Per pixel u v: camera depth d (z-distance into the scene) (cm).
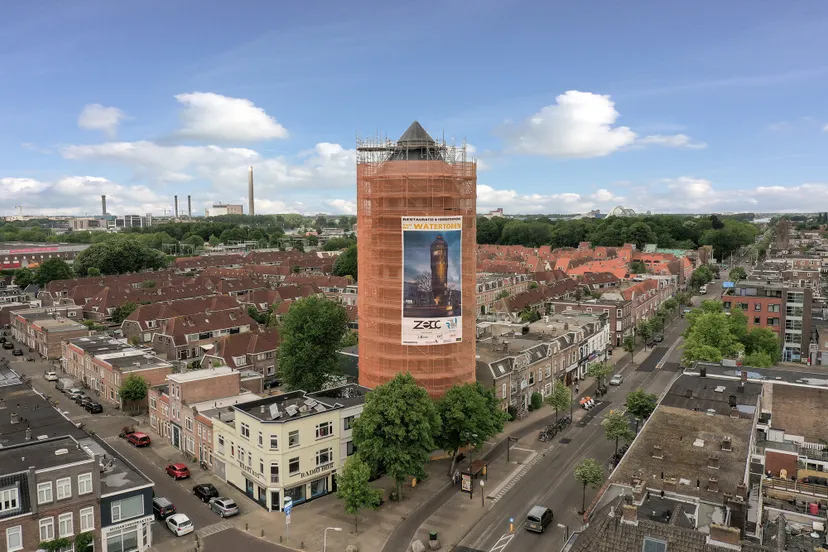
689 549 3956
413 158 8388
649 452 5853
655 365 13488
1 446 6506
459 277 8331
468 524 6531
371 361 8569
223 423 7525
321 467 7181
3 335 16012
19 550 5319
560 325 12938
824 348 12481
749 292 13788
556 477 7712
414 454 6994
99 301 17238
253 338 11962
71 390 10975
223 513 6644
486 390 8269
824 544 4597
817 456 6272
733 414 6738
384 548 6053
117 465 6550
